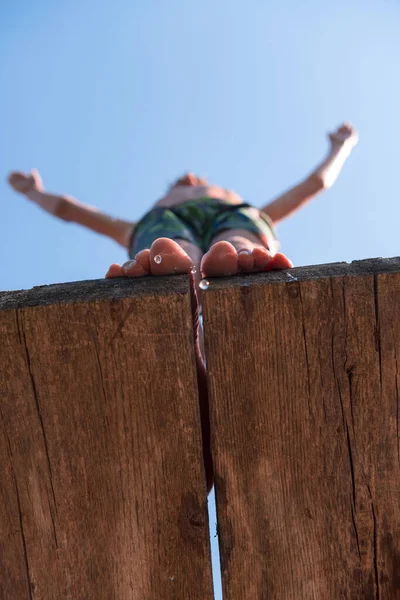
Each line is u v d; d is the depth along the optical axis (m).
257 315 1.43
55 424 1.45
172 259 1.64
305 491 1.48
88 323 1.42
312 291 1.42
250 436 1.46
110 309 1.41
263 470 1.47
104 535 1.48
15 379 1.43
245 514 1.48
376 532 1.48
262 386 1.45
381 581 1.49
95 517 1.48
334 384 1.45
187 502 1.46
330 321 1.43
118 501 1.47
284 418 1.46
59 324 1.42
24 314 1.41
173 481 1.46
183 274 1.61
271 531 1.48
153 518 1.47
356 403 1.45
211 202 3.08
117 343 1.42
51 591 1.49
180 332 1.41
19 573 1.49
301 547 1.49
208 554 1.47
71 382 1.43
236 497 1.48
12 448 1.45
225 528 1.48
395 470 1.47
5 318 1.41
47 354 1.42
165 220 2.89
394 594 1.49
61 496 1.47
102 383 1.43
